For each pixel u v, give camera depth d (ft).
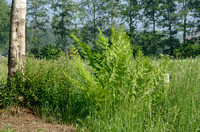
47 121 13.65
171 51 123.54
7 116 13.89
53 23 148.66
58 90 15.85
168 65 14.07
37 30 152.56
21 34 16.94
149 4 134.10
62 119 14.16
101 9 139.23
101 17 140.56
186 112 12.15
